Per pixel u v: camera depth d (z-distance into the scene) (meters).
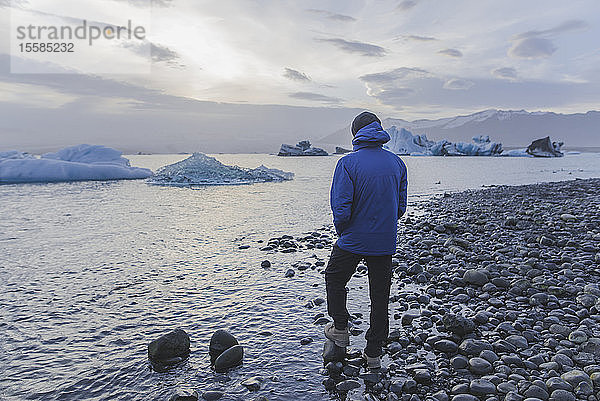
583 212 12.77
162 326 4.58
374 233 3.70
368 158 3.75
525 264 6.96
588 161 58.16
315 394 3.27
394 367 3.70
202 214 13.16
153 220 11.97
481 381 3.38
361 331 4.49
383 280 3.78
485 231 10.34
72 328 4.49
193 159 29.75
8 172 25.52
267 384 3.40
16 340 4.18
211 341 3.94
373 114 4.05
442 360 3.84
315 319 4.79
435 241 9.05
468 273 6.20
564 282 6.03
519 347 4.07
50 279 6.26
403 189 3.97
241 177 26.95
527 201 16.16
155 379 3.46
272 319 4.80
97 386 3.35
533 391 3.16
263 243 9.00
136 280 6.25
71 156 32.66
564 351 3.89
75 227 10.77
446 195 18.86
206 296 5.58
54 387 3.33
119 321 4.70
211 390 3.29
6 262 7.23
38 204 15.46
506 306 5.24
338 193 3.67
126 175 29.17
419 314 4.99
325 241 9.20
